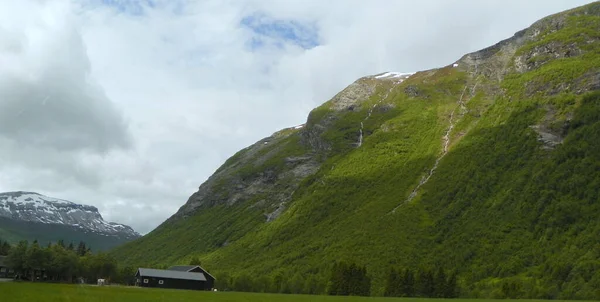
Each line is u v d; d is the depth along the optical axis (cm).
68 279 19062
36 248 18588
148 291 10781
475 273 19012
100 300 6794
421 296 15112
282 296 11556
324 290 17475
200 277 18525
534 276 17412
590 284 15238
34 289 8669
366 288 15825
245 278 18925
